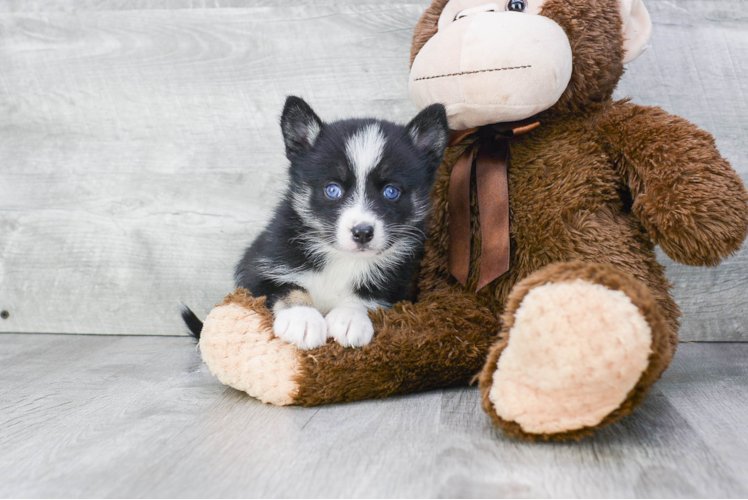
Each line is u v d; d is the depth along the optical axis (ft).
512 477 1.97
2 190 3.38
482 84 2.48
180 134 3.36
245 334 2.45
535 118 2.64
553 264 2.16
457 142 2.74
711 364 2.80
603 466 2.02
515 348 2.09
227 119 3.35
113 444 2.16
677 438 2.15
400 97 3.29
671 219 2.34
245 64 3.33
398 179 2.68
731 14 3.18
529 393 2.10
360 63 3.30
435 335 2.46
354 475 1.99
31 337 3.33
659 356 2.03
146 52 3.35
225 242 3.36
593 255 2.47
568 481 1.96
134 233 3.36
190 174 3.36
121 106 3.37
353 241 2.60
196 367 2.84
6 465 2.06
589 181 2.52
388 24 3.27
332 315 2.51
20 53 3.37
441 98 2.59
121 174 3.37
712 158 2.37
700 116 3.18
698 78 3.18
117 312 3.38
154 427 2.26
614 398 2.05
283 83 3.32
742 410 2.32
